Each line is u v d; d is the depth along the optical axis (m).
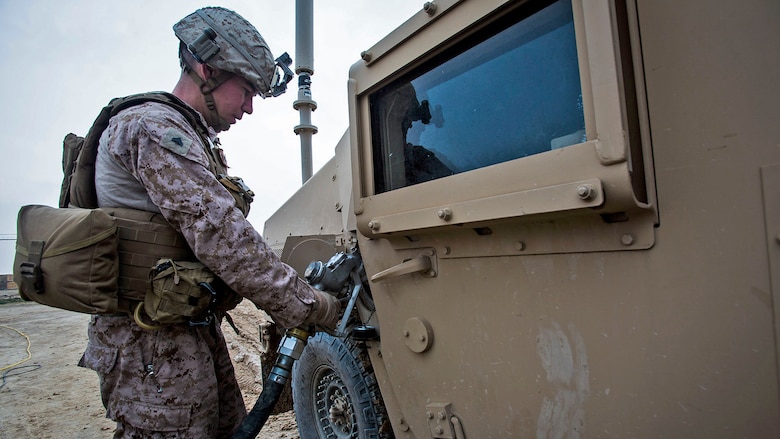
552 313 1.22
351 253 1.98
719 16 0.95
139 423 1.37
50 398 4.25
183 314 1.34
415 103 1.53
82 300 1.25
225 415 1.75
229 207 1.33
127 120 1.33
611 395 1.12
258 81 1.58
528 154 1.24
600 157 0.99
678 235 1.00
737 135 0.93
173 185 1.26
